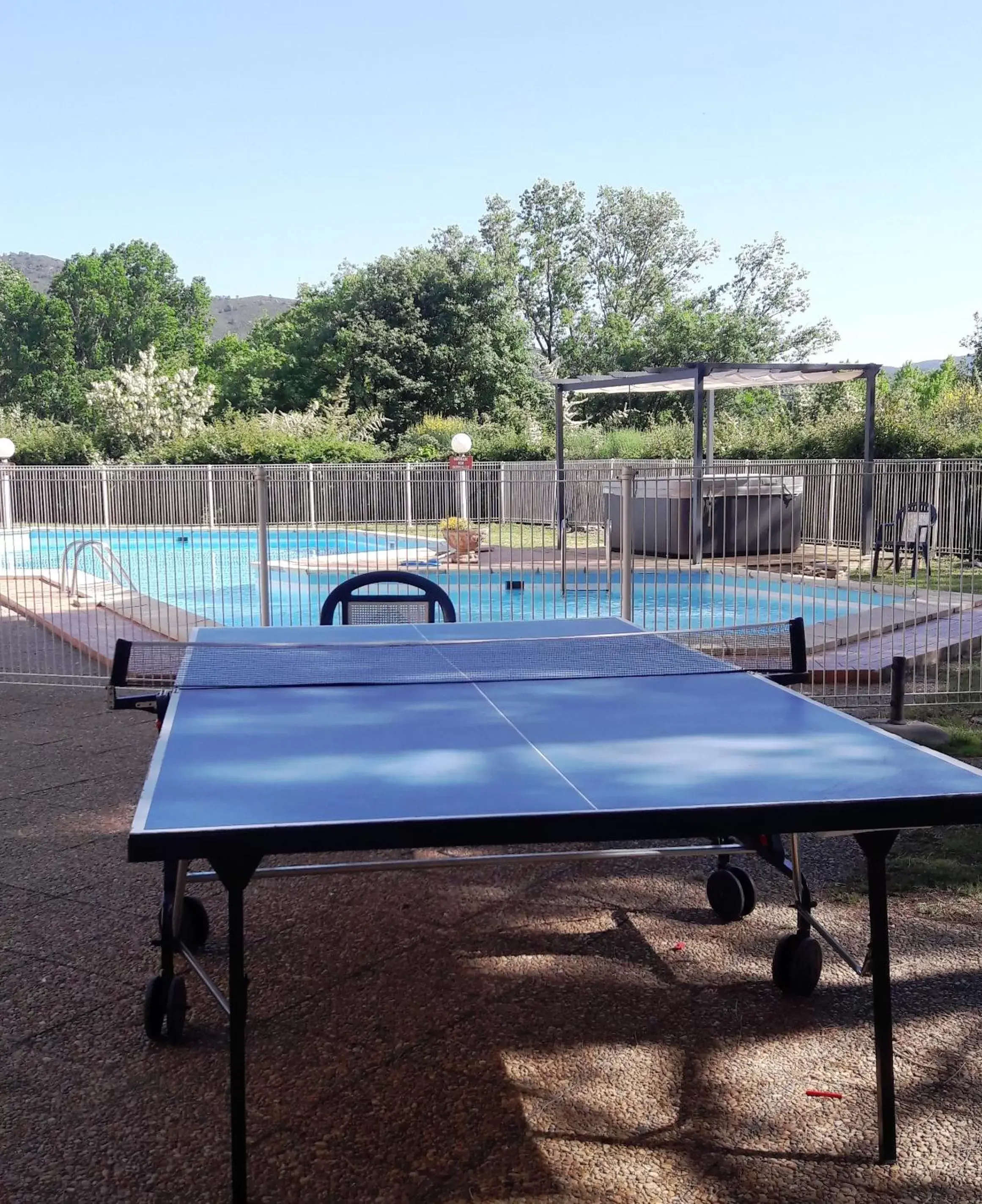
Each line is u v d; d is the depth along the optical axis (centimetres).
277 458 2736
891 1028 233
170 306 7519
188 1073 260
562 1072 258
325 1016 288
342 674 355
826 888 379
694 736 265
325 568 1329
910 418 2170
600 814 198
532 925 349
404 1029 280
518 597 1057
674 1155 226
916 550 1140
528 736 267
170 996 270
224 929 349
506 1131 234
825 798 206
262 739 264
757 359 5256
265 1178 218
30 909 365
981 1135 232
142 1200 211
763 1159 224
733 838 354
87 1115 241
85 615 1046
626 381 1666
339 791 216
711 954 325
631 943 334
